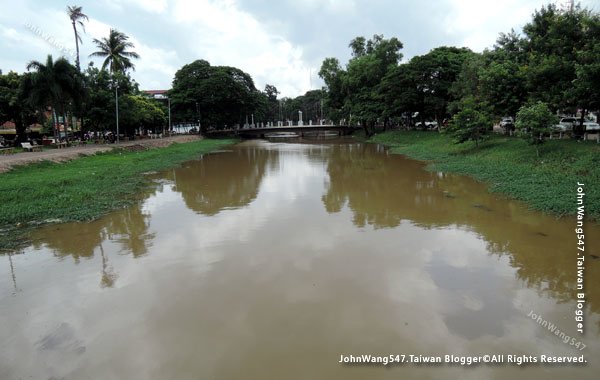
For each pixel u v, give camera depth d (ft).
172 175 78.59
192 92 198.08
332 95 194.39
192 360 18.65
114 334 20.97
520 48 84.33
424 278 26.73
